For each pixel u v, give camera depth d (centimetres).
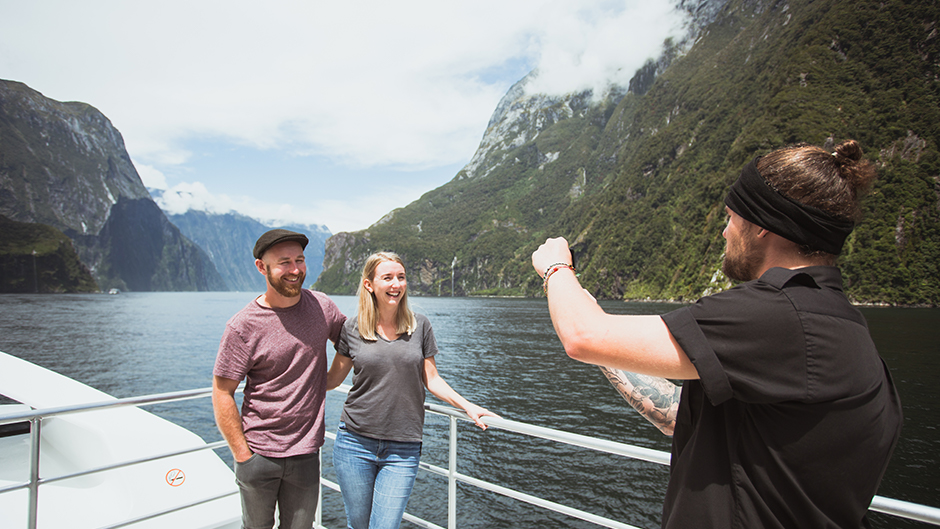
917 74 11006
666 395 127
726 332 81
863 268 9769
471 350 4034
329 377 271
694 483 90
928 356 3391
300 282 233
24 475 313
